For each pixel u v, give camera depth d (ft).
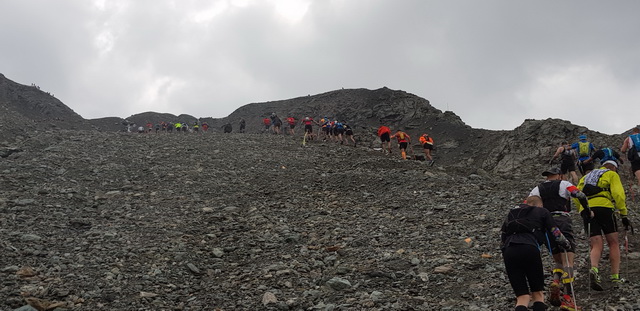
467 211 41.09
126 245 34.58
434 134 205.67
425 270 28.14
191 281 29.22
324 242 35.73
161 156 73.41
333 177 60.64
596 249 23.11
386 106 246.88
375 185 54.95
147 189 53.67
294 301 25.03
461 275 26.89
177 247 34.60
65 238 35.55
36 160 64.64
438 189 50.72
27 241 33.68
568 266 20.81
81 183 54.90
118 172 61.11
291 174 64.13
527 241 19.08
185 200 49.39
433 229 36.73
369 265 29.66
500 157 134.92
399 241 34.24
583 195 21.90
